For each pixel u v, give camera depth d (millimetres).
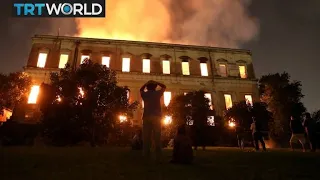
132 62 36656
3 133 20844
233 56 40188
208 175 4270
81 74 20969
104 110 20516
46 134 19859
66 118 19391
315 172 4637
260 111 24859
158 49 38438
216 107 35781
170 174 4312
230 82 37906
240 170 4859
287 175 4320
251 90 38031
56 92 20141
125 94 22141
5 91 24688
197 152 10883
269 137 29469
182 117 17078
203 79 37250
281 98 32875
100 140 21797
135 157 7281
